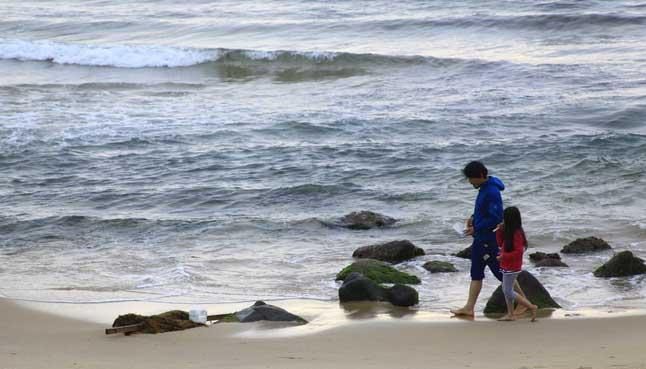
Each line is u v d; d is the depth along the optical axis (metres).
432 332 32.59
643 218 53.81
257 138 78.06
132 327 33.56
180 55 123.69
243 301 39.62
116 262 48.31
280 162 70.50
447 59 109.31
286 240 52.38
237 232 54.22
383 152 72.19
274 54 119.06
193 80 112.88
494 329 32.72
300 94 99.62
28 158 73.12
